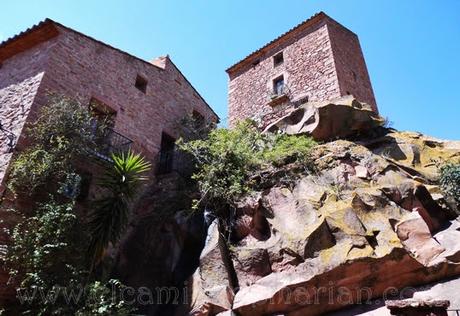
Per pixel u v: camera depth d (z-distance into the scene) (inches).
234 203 344.5
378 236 268.2
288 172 354.6
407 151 394.0
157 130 512.4
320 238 270.4
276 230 301.6
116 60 484.1
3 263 276.7
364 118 429.1
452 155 388.2
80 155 350.3
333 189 318.7
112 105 450.0
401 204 305.3
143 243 361.1
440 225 298.5
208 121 609.0
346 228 272.7
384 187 315.6
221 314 254.5
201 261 295.4
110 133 411.5
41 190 316.8
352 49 635.5
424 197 309.7
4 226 291.0
